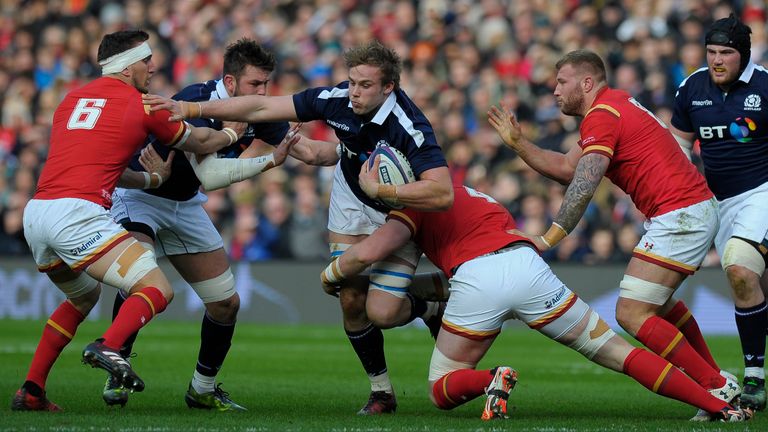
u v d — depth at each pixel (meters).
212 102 25.36
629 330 25.45
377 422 23.30
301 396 30.17
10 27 80.44
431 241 24.72
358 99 24.14
